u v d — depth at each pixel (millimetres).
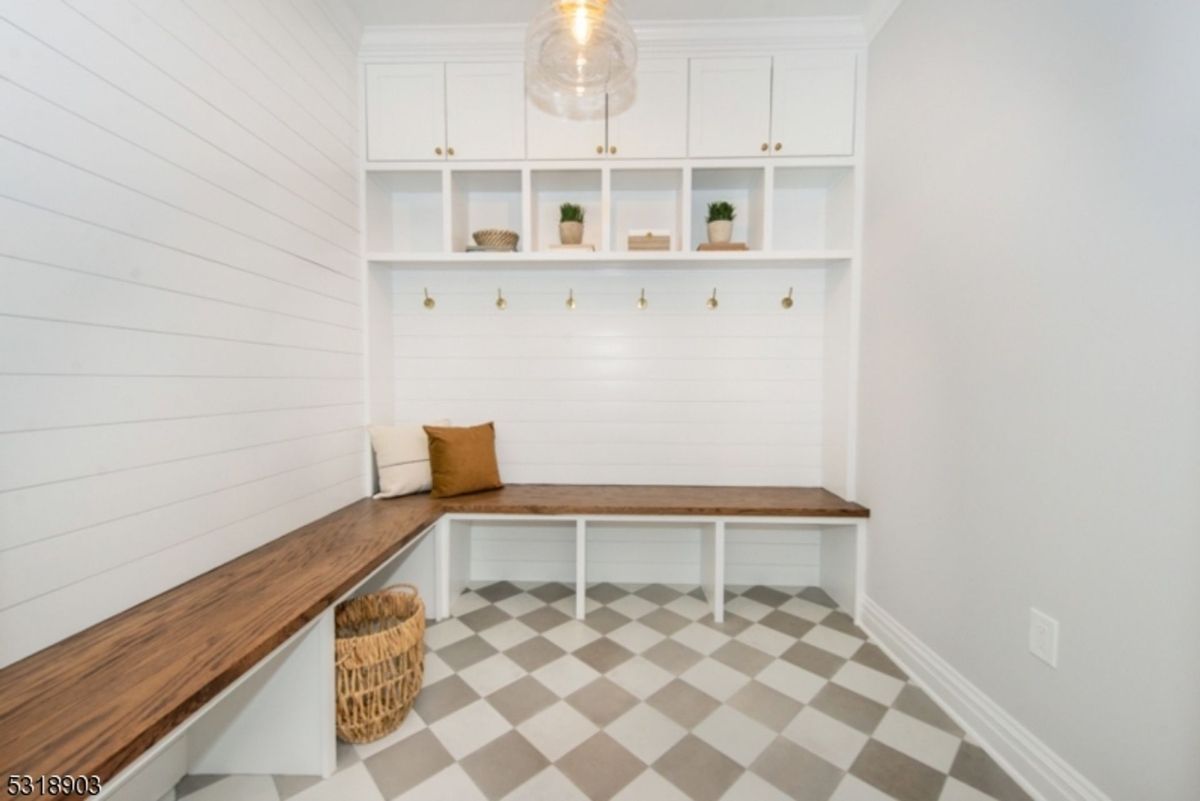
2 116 907
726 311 2529
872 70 2062
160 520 1253
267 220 1624
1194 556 895
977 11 1429
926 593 1670
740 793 1229
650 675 1726
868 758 1344
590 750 1371
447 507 2133
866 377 2102
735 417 2543
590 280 2549
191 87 1314
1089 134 1082
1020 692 1278
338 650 1347
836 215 2334
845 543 2246
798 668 1775
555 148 2203
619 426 2570
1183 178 902
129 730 792
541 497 2275
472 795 1222
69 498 1042
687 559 2590
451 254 2246
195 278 1343
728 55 2146
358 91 2197
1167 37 924
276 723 1283
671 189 2514
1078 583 1117
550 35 1501
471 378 2574
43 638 999
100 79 1079
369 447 2309
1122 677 1020
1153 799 962
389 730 1421
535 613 2209
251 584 1324
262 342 1611
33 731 786
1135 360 990
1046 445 1199
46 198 983
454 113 2203
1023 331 1268
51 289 998
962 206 1496
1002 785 1255
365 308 2264
